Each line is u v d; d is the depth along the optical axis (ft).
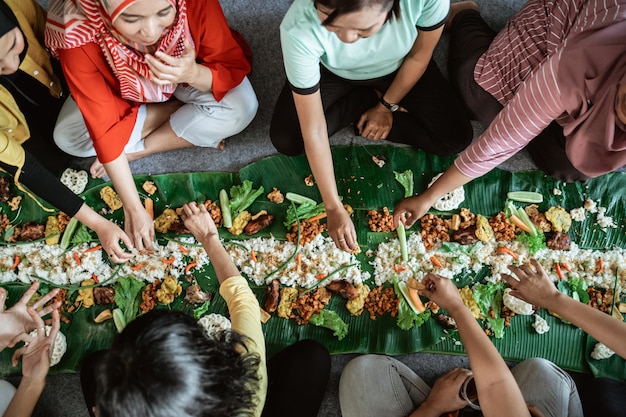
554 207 5.48
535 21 4.53
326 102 5.18
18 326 4.60
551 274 5.37
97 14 3.81
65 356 5.25
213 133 5.42
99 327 5.32
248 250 5.43
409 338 5.25
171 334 2.56
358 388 4.91
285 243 5.45
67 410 5.30
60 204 4.75
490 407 3.90
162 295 5.31
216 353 2.68
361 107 5.51
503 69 4.83
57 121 5.11
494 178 5.56
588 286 5.36
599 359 5.18
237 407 2.72
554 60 3.54
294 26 3.86
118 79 4.41
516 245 5.42
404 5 3.89
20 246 5.42
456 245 5.42
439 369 5.34
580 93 3.43
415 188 5.57
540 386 4.76
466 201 5.51
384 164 5.63
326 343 5.27
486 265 5.40
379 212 5.51
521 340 5.26
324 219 5.51
